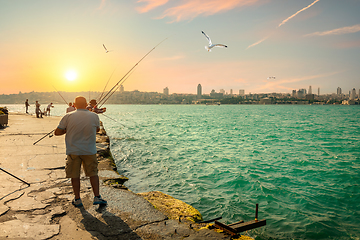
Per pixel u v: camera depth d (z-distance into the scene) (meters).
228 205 5.96
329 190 7.25
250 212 5.63
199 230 3.11
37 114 22.00
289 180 8.22
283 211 5.73
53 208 3.47
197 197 6.43
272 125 34.56
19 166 5.66
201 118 53.47
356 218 5.43
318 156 12.59
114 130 23.69
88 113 3.56
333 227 5.00
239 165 10.24
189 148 14.29
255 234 4.68
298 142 17.91
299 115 71.00
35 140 9.32
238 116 64.12
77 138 3.45
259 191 7.04
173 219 3.47
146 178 7.95
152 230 3.02
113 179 5.27
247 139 19.31
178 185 7.36
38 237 2.66
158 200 4.41
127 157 10.97
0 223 2.93
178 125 33.16
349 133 24.22
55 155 6.90
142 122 38.31
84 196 3.97
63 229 2.89
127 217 3.33
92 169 3.57
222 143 16.91
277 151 13.99
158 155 11.73
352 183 7.92
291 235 4.65
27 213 3.27
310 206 6.05
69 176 3.51
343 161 11.34
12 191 4.08
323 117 59.53
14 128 13.05
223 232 3.08
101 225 3.05
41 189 4.24
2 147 7.84
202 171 9.08
